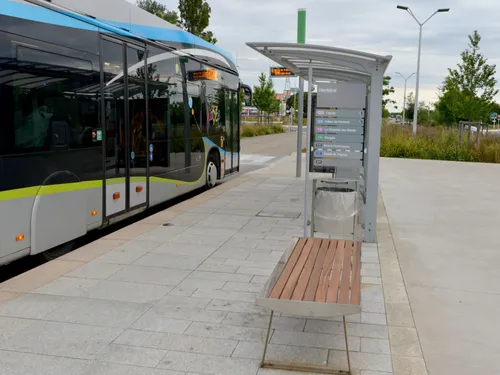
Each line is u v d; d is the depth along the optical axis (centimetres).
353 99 715
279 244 747
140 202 863
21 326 454
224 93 1374
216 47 1315
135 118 838
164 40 966
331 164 730
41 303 507
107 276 591
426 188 1377
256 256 682
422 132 2861
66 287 552
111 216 762
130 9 831
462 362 411
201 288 555
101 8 738
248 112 7988
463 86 3183
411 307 524
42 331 444
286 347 419
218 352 409
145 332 445
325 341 432
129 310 492
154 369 382
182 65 1061
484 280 616
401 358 407
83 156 681
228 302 515
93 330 447
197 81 1159
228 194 1212
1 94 536
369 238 771
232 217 935
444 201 1172
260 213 976
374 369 388
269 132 5291
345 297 380
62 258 659
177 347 417
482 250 750
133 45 830
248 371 381
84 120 683
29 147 577
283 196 1188
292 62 790
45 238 606
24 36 569
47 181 608
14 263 701
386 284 584
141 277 589
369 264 661
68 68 649
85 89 686
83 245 786
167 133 981
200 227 848
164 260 657
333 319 477
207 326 457
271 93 5819
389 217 982
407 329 462
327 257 482
